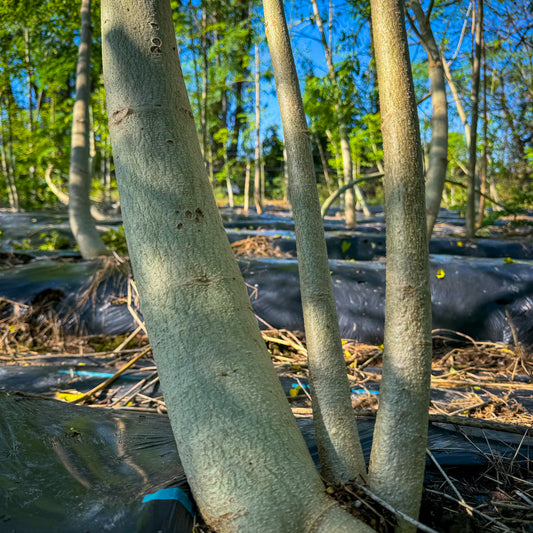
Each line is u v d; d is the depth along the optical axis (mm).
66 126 13023
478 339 4164
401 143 1220
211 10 10234
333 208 16500
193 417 1206
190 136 1373
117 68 1344
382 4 1223
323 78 7758
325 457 1372
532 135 10492
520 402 2820
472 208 7156
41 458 1627
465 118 10195
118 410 2215
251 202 19406
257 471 1161
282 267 4605
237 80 13430
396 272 1237
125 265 4770
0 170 12875
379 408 1281
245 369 1241
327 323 1431
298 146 1482
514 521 1509
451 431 2121
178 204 1297
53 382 3131
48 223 8938
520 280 4242
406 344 1230
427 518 1538
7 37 10477
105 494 1448
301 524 1145
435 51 4734
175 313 1253
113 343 4137
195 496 1242
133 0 1348
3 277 4648
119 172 1347
